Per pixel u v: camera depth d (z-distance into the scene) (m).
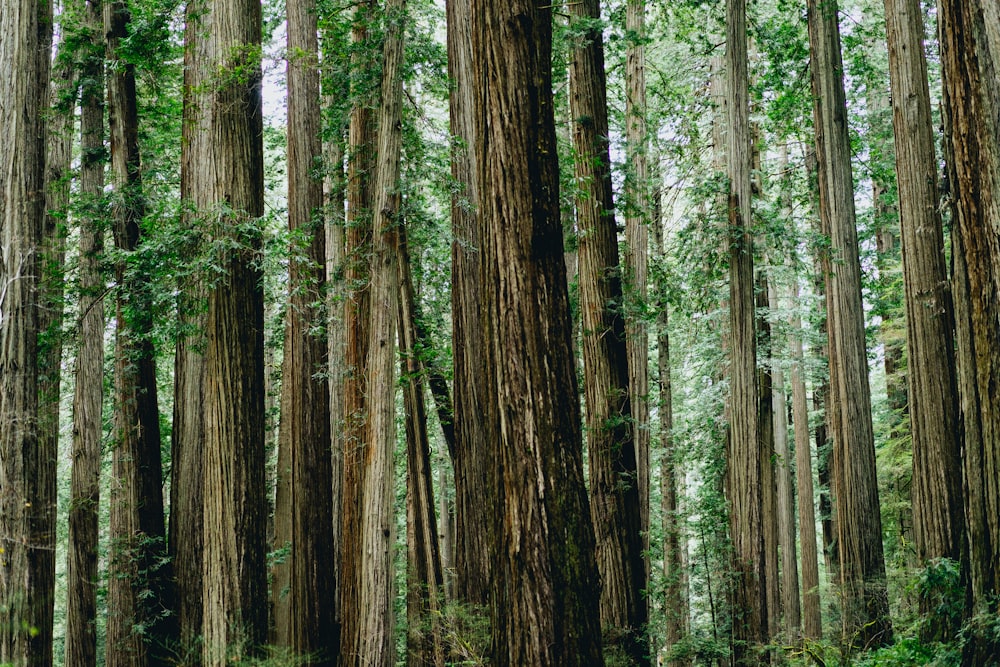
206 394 12.42
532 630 7.59
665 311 18.27
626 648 12.91
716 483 18.77
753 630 13.62
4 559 10.38
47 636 10.66
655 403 19.22
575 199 14.82
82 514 17.17
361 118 14.02
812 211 19.69
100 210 16.03
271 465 22.95
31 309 10.87
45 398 12.42
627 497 13.62
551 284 8.16
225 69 12.48
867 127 19.00
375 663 11.21
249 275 12.51
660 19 17.72
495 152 8.34
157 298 12.82
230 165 12.61
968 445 7.95
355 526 13.09
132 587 15.85
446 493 27.20
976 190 7.84
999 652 7.50
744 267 14.53
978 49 7.83
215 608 11.90
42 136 11.59
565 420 7.98
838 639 14.62
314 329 14.26
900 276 21.75
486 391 8.27
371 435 11.68
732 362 14.45
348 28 13.63
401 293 14.84
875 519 14.60
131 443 16.38
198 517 16.16
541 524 7.73
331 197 14.88
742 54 14.93
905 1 12.96
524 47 8.44
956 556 11.82
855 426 14.85
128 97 16.78
